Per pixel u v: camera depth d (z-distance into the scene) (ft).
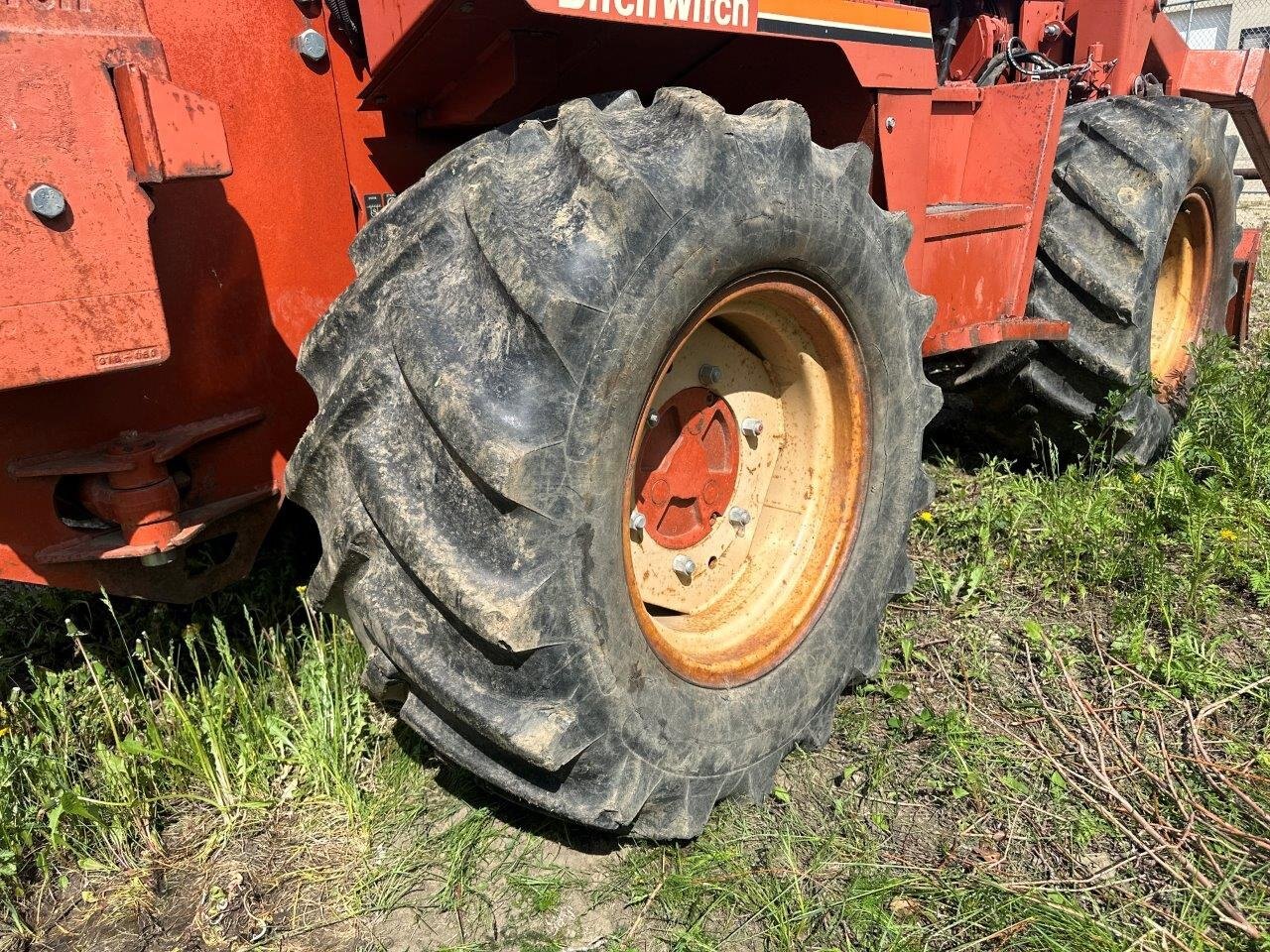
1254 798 6.98
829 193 6.63
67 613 9.14
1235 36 56.90
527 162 5.69
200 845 6.92
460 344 5.24
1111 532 10.20
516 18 5.75
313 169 6.53
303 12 6.33
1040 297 11.16
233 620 8.77
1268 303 21.27
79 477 6.00
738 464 7.59
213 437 6.39
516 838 6.77
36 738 7.16
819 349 7.28
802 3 6.97
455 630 5.52
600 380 5.33
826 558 7.55
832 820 6.97
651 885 6.38
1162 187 11.00
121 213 4.92
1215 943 5.85
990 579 9.95
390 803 7.09
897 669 8.66
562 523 5.32
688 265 5.62
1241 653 8.82
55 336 4.80
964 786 7.22
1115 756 7.55
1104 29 13.88
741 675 6.90
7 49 4.50
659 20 5.84
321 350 5.66
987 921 6.06
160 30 5.71
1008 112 10.53
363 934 6.13
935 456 12.98
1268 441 11.93
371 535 5.54
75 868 6.80
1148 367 11.51
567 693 5.56
